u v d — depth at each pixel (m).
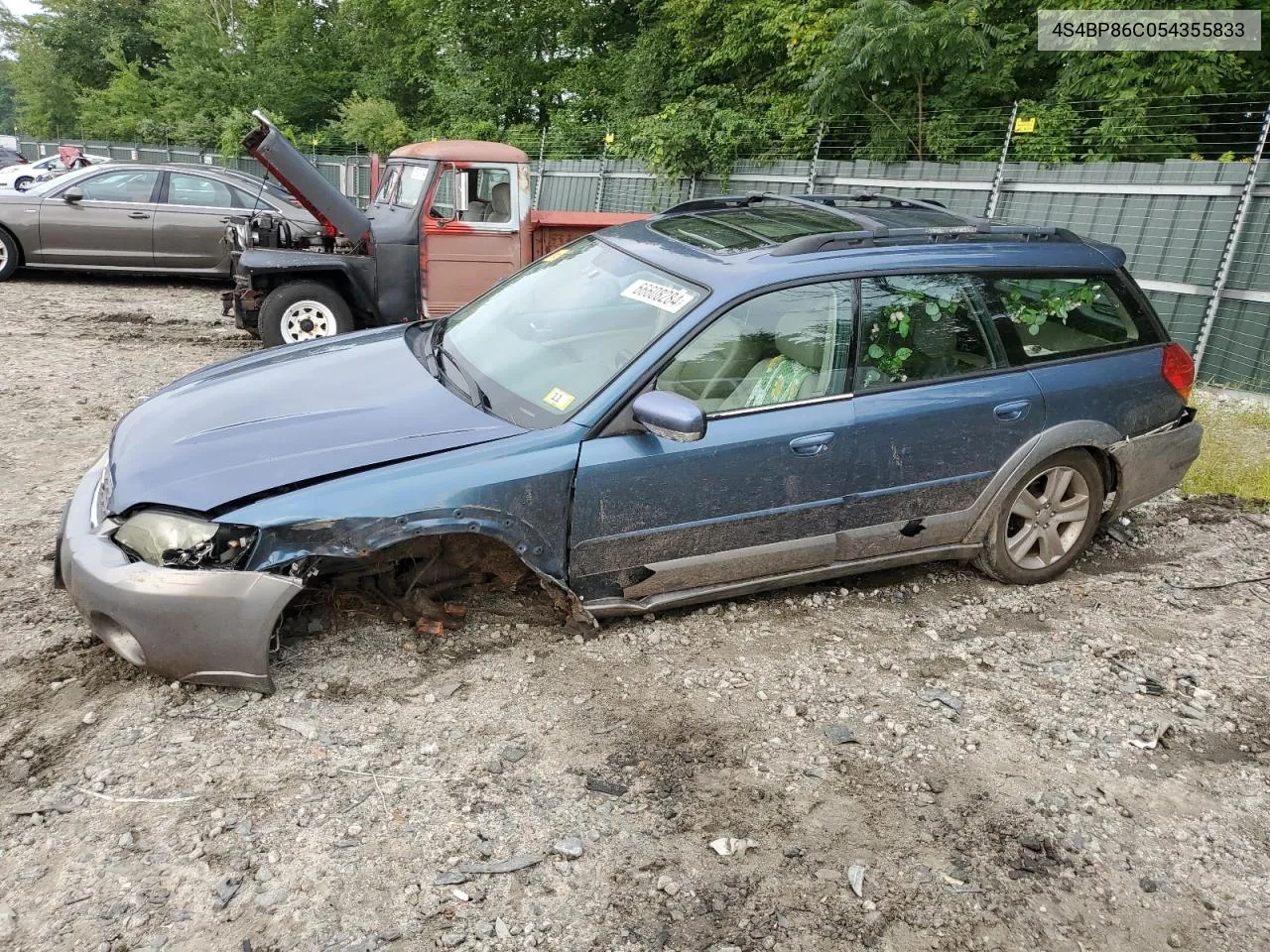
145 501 3.08
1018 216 10.41
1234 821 3.00
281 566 3.08
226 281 13.33
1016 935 2.51
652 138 14.73
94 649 3.47
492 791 2.90
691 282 3.73
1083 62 11.52
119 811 2.71
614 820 2.82
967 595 4.40
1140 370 4.43
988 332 4.09
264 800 2.79
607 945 2.39
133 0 42.69
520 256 8.81
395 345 4.20
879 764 3.17
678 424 3.19
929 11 12.50
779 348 3.69
